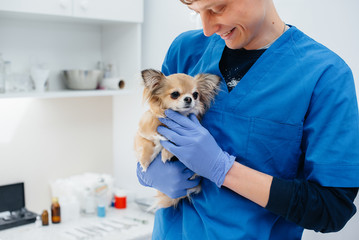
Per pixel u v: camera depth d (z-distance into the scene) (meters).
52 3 1.93
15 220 2.09
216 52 1.09
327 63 0.92
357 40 1.42
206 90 1.08
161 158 1.12
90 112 2.58
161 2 2.23
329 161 0.86
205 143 0.97
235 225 0.97
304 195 0.85
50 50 2.33
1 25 2.12
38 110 2.34
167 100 1.08
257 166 0.97
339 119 0.87
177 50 1.25
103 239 1.94
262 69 0.98
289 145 0.94
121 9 2.19
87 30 2.49
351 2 1.42
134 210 2.40
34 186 2.38
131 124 2.52
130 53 2.37
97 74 2.30
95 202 2.35
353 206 0.87
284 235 1.03
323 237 1.55
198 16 1.95
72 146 2.53
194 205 1.06
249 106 0.98
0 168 2.22
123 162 2.65
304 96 0.92
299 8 1.60
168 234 1.12
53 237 1.95
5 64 2.09
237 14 0.85
